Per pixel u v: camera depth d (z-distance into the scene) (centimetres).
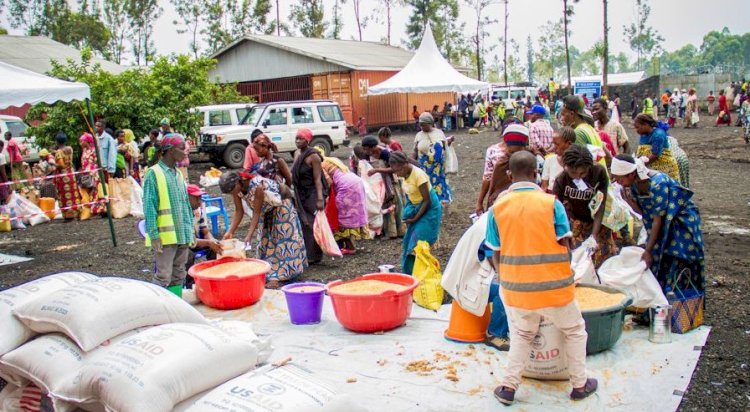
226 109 1995
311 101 2023
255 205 678
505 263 389
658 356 454
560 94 4259
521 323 389
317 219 741
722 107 2734
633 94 4250
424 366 452
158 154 584
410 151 2164
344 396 317
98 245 1009
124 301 368
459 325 495
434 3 5059
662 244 498
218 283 595
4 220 1141
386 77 3212
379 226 891
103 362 329
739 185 1205
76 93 939
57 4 5391
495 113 3131
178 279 606
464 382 426
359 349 492
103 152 1253
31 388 386
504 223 388
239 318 583
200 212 662
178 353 326
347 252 825
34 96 883
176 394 315
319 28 5284
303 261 710
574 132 609
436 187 956
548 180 640
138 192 1298
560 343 417
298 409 298
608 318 446
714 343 482
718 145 1928
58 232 1141
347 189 796
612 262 518
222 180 681
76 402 336
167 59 1866
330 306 613
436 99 3531
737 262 692
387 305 518
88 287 382
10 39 2788
